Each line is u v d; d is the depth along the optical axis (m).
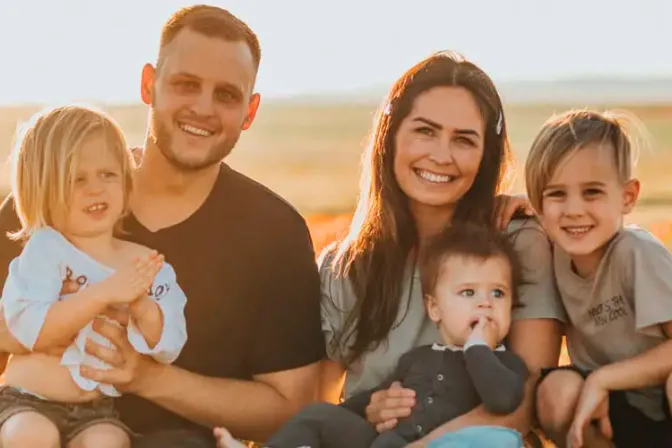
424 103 3.52
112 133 3.39
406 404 3.31
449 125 3.50
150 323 3.25
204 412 3.38
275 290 3.53
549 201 3.44
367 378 3.58
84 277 3.31
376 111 3.70
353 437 3.27
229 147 3.48
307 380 3.58
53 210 3.31
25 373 3.21
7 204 3.54
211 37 3.47
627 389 3.29
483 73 3.62
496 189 3.66
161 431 3.27
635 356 3.30
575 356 3.58
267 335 3.53
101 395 3.27
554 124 3.52
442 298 3.42
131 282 3.18
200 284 3.47
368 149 3.68
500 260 3.41
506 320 3.40
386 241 3.58
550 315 3.50
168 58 3.45
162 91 3.42
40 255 3.28
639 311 3.32
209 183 3.53
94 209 3.32
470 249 3.41
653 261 3.33
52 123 3.34
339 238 3.84
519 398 3.22
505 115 3.66
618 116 3.54
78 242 3.36
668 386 3.22
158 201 3.49
